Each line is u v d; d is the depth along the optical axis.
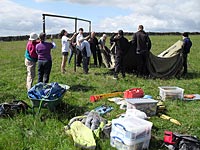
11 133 3.54
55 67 9.23
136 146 3.12
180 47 7.93
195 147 3.11
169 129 3.85
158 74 7.68
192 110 4.68
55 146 3.24
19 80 7.00
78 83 6.60
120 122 3.21
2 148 3.14
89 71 8.35
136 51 7.34
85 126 3.51
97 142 3.30
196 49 17.05
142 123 3.26
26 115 4.15
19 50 18.06
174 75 7.88
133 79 7.14
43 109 4.30
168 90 5.30
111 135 3.28
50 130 3.67
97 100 5.15
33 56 5.46
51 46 5.40
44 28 6.89
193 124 4.03
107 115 4.34
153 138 3.51
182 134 3.38
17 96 5.37
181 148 3.12
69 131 3.53
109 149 3.18
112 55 8.54
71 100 5.06
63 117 4.14
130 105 4.26
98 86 6.34
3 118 4.07
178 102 5.11
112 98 5.23
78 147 3.18
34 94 4.08
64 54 7.73
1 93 5.55
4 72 8.46
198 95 5.68
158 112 4.52
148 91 5.91
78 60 9.26
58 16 7.30
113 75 7.71
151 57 7.57
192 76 8.02
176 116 4.39
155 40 24.80
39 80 5.41
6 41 29.84
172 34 35.44
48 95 4.02
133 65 7.73
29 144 3.28
